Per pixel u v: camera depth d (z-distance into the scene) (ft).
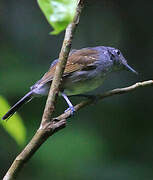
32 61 47.21
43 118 12.36
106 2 51.60
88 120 43.78
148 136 43.45
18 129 11.13
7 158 37.35
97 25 51.85
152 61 48.62
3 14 51.52
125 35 50.52
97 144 39.96
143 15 49.78
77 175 36.17
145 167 39.68
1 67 43.16
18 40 50.44
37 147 12.17
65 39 12.10
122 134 43.37
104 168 38.04
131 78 48.14
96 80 24.86
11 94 39.27
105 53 25.79
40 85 21.29
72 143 38.52
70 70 23.61
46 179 35.68
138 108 45.52
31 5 52.06
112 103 45.93
